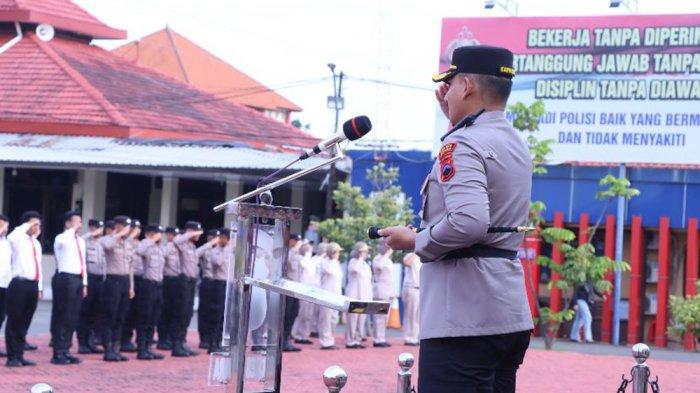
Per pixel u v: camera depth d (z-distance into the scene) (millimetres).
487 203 4410
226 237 19797
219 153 29969
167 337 19641
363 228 27484
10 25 35562
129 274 17516
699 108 26469
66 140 30891
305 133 37656
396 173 29750
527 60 27781
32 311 16047
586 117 27344
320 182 31484
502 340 4566
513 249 4641
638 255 26781
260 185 5695
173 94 35844
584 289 26344
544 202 27828
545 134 27656
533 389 15336
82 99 32344
